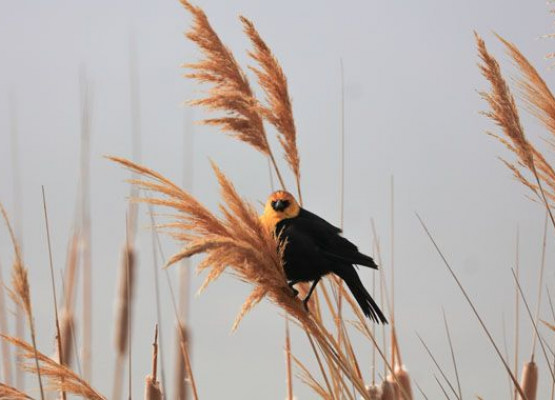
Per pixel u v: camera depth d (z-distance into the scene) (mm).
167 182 8938
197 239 8070
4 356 10508
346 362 9461
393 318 11297
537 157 10633
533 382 10570
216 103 11211
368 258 10273
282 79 11344
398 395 10648
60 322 11711
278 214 10445
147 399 8664
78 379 8781
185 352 10219
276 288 9062
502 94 10500
